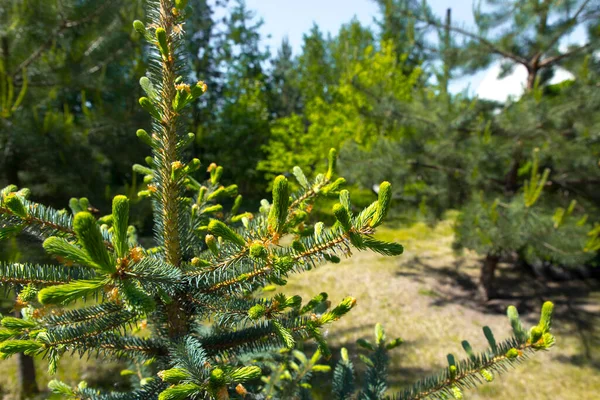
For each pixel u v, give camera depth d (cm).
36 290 88
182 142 99
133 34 377
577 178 572
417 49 708
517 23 576
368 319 613
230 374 75
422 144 662
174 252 105
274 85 2417
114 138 399
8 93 308
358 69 1028
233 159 1505
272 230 83
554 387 446
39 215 88
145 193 115
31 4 313
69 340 90
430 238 1108
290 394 172
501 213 543
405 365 487
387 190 73
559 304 670
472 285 764
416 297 703
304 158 1114
